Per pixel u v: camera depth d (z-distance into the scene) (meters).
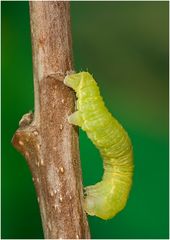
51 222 0.16
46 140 0.16
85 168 0.22
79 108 0.16
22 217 0.22
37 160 0.16
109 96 0.26
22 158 0.22
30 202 0.22
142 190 0.23
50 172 0.16
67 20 0.16
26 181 0.22
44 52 0.16
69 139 0.16
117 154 0.17
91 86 0.16
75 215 0.16
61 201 0.16
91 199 0.16
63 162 0.16
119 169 0.17
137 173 0.23
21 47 0.23
